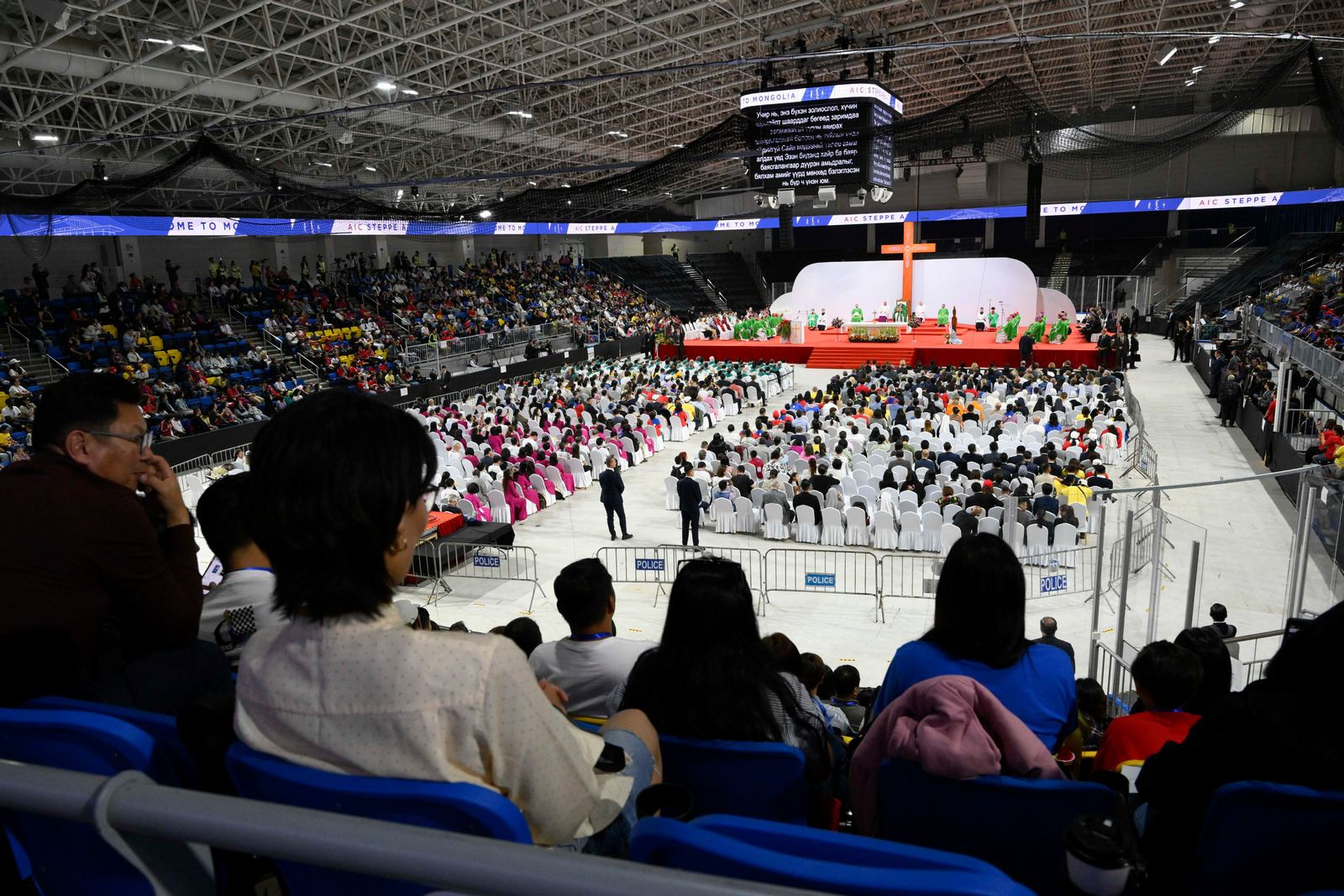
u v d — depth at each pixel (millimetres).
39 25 19172
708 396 27828
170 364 29062
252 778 1296
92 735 1466
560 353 38062
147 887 1490
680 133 41875
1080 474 15859
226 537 2652
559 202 35906
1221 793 1687
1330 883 1687
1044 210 44312
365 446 1232
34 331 27594
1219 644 4949
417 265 46406
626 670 3982
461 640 1236
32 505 1847
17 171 27156
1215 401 26562
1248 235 46438
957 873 1094
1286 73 15570
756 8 25844
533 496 18438
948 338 38438
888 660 10961
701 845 1198
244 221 29406
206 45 20953
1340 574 6832
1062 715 2555
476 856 939
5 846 1743
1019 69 34250
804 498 15695
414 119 31469
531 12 25500
